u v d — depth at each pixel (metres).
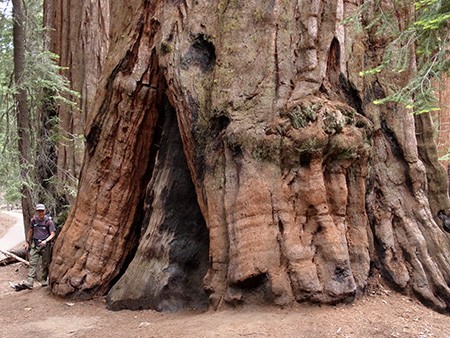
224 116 7.11
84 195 9.23
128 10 9.16
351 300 6.24
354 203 6.82
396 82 7.45
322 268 6.29
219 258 6.79
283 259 6.35
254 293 6.38
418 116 7.73
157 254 7.94
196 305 7.59
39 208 10.93
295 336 5.42
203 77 7.62
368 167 7.02
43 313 8.30
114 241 9.02
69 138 14.95
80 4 15.39
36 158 15.00
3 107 15.39
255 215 6.53
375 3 7.48
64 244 9.26
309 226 6.51
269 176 6.62
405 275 6.77
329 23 7.22
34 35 15.45
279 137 6.65
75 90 15.16
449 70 6.46
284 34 7.20
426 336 5.51
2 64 15.70
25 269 15.62
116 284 8.33
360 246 6.68
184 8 8.04
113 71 8.94
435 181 7.57
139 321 7.22
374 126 7.28
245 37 7.35
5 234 28.92
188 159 7.73
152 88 8.68
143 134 8.91
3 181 14.51
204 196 7.25
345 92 7.25
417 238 6.94
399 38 6.34
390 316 6.04
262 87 7.04
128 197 9.05
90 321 7.60
